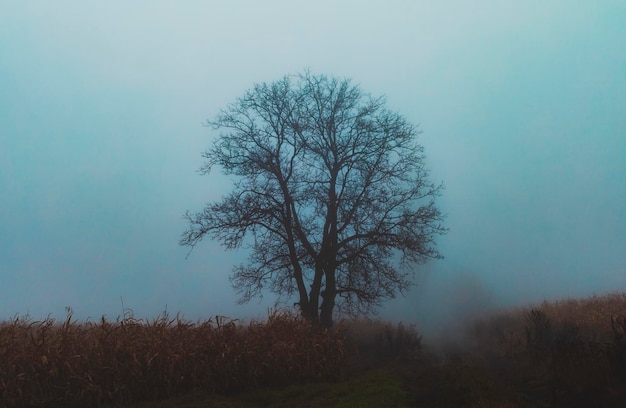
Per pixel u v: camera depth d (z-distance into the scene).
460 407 12.67
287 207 25.92
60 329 15.21
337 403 14.12
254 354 16.19
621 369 13.54
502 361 18.03
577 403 12.48
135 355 14.75
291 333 17.44
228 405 14.10
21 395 13.35
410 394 14.11
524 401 12.59
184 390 15.27
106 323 15.55
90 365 14.39
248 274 26.39
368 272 25.23
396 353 21.12
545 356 15.68
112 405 14.12
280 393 15.32
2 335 14.76
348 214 25.48
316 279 25.66
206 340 16.11
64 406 13.71
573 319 22.20
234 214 25.83
